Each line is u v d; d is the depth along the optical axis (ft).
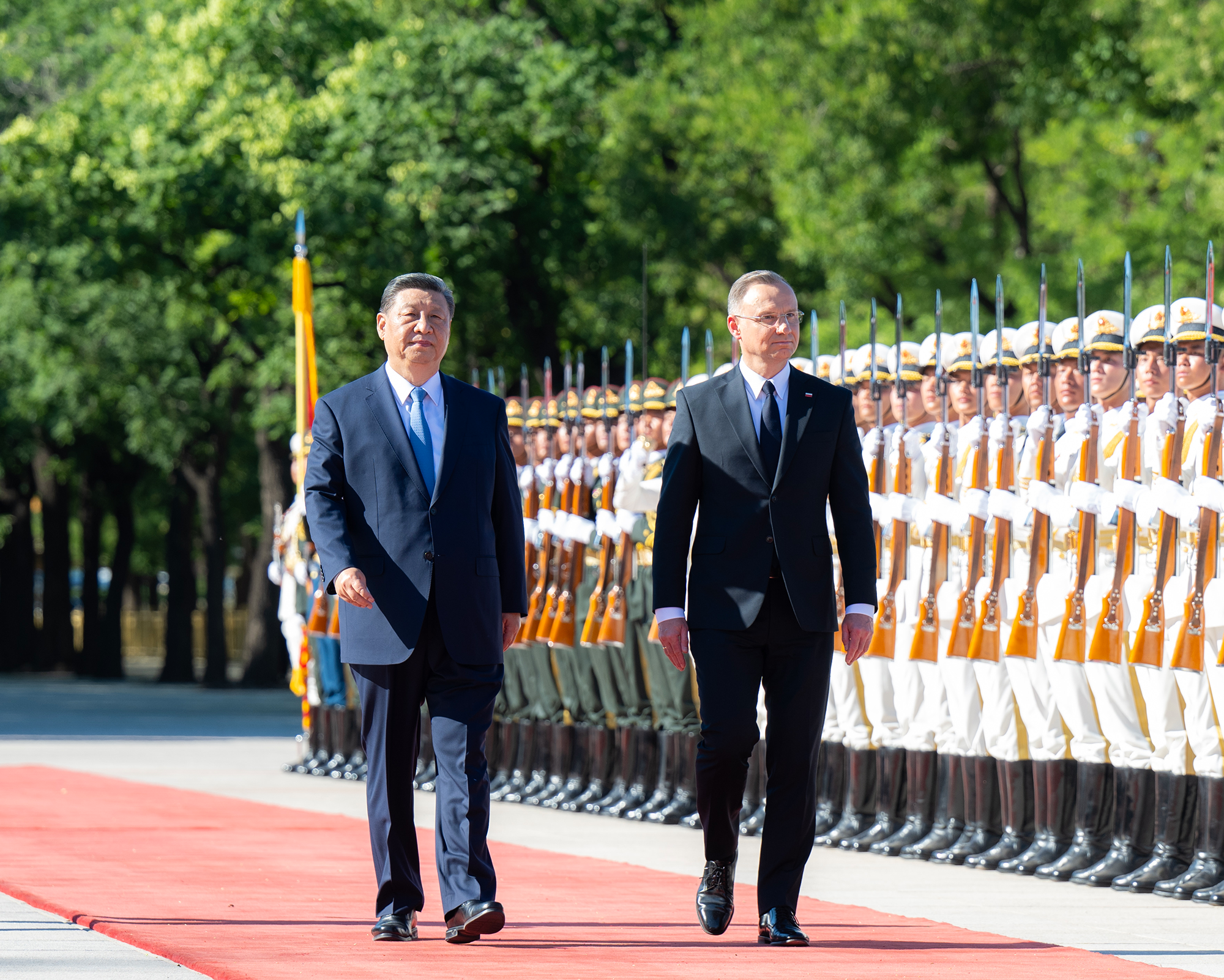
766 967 53.93
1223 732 72.64
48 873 75.61
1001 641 82.38
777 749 59.41
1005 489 82.17
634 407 104.27
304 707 140.46
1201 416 73.15
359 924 62.39
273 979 50.21
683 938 59.98
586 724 112.47
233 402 351.25
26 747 171.01
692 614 59.52
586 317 268.82
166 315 324.60
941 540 85.92
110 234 268.41
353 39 267.80
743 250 269.03
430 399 61.05
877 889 76.64
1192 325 74.23
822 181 252.42
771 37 260.42
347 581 56.95
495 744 123.54
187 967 53.62
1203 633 72.54
